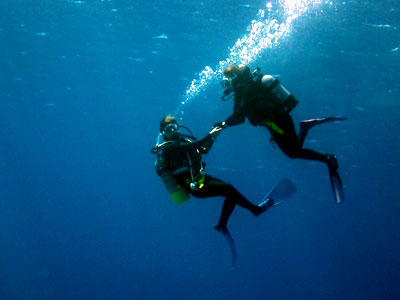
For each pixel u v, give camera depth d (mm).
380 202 39062
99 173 50969
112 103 24391
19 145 41656
